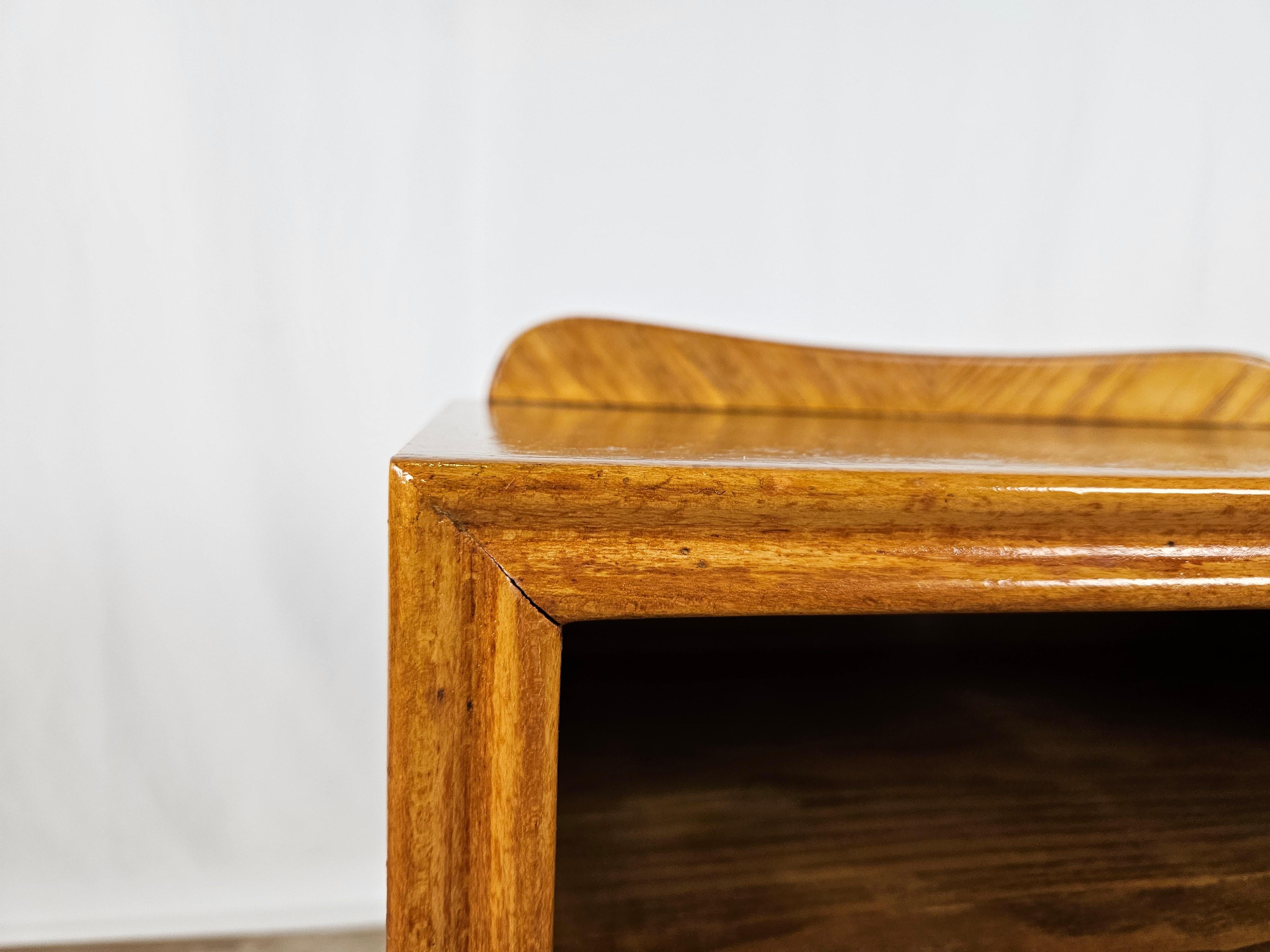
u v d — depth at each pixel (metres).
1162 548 0.33
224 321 1.12
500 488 0.28
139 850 1.18
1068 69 1.21
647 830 0.46
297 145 1.11
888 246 1.23
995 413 0.81
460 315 1.17
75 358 1.10
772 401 0.79
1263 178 1.26
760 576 0.31
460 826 0.30
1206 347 1.28
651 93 1.17
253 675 1.18
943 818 0.48
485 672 0.30
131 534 1.14
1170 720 0.62
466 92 1.14
